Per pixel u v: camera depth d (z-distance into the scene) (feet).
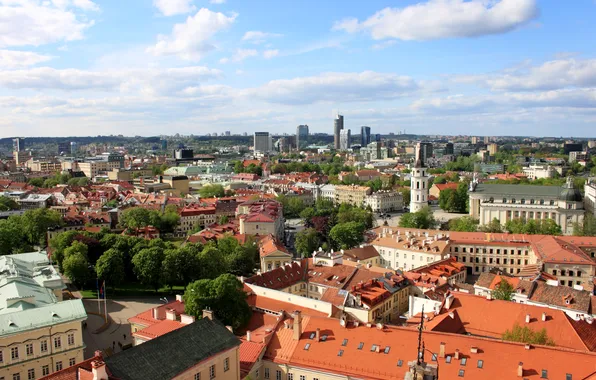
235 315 436.35
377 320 494.18
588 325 379.55
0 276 488.02
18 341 363.35
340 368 329.72
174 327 369.30
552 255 636.07
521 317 382.83
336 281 570.46
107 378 248.93
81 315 398.01
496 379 295.07
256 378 350.02
